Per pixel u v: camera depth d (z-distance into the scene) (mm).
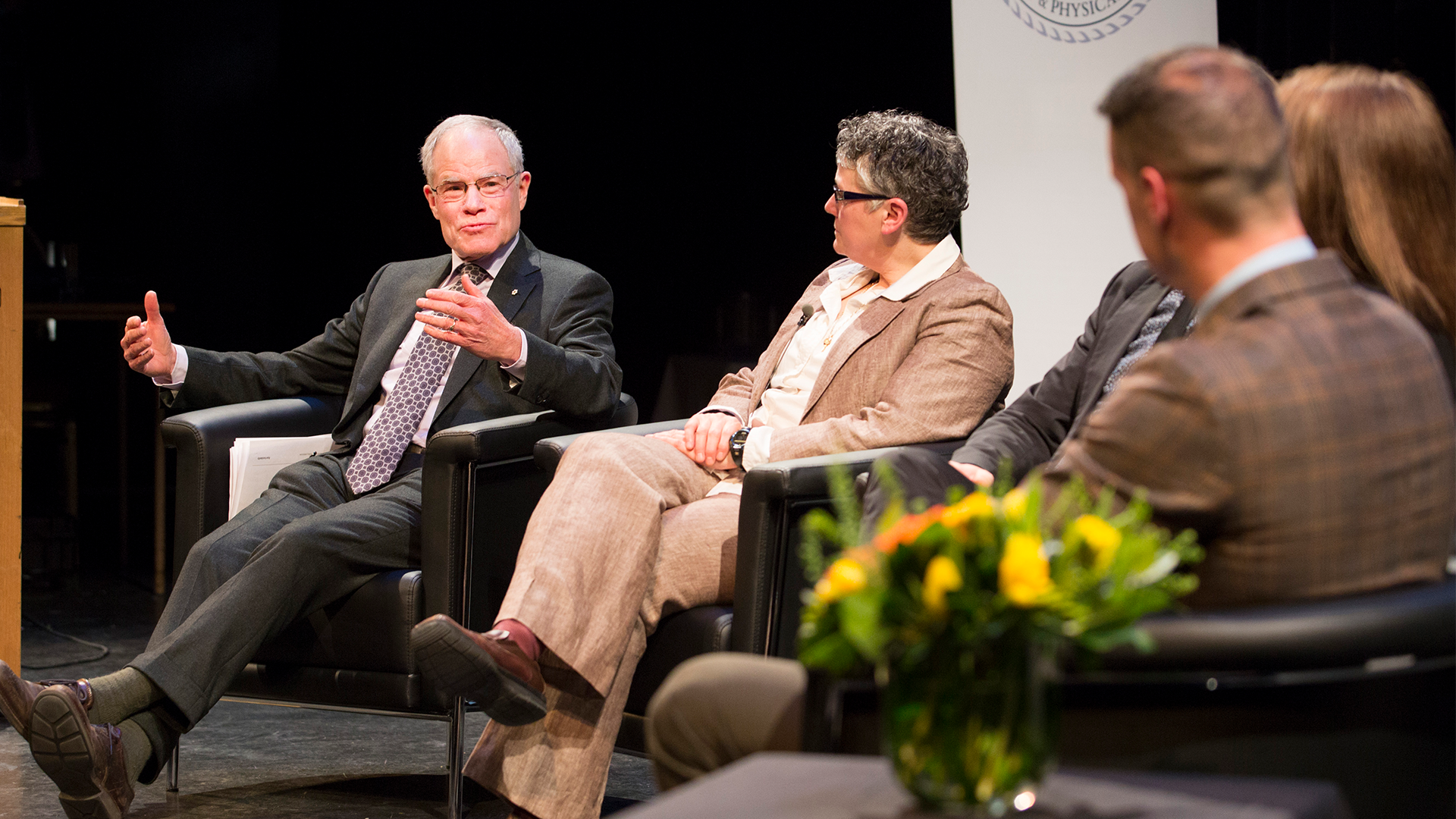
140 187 9859
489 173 4871
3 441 4738
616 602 3582
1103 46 6637
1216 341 2008
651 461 3934
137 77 9797
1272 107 2027
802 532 3553
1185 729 1869
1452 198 2400
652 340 9070
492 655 3311
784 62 8648
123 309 7832
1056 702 1657
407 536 4238
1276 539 1958
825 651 1695
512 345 4352
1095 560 1651
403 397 4750
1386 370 2004
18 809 4094
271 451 4688
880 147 4207
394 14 9266
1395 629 1848
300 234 9648
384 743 5090
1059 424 3826
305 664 4199
